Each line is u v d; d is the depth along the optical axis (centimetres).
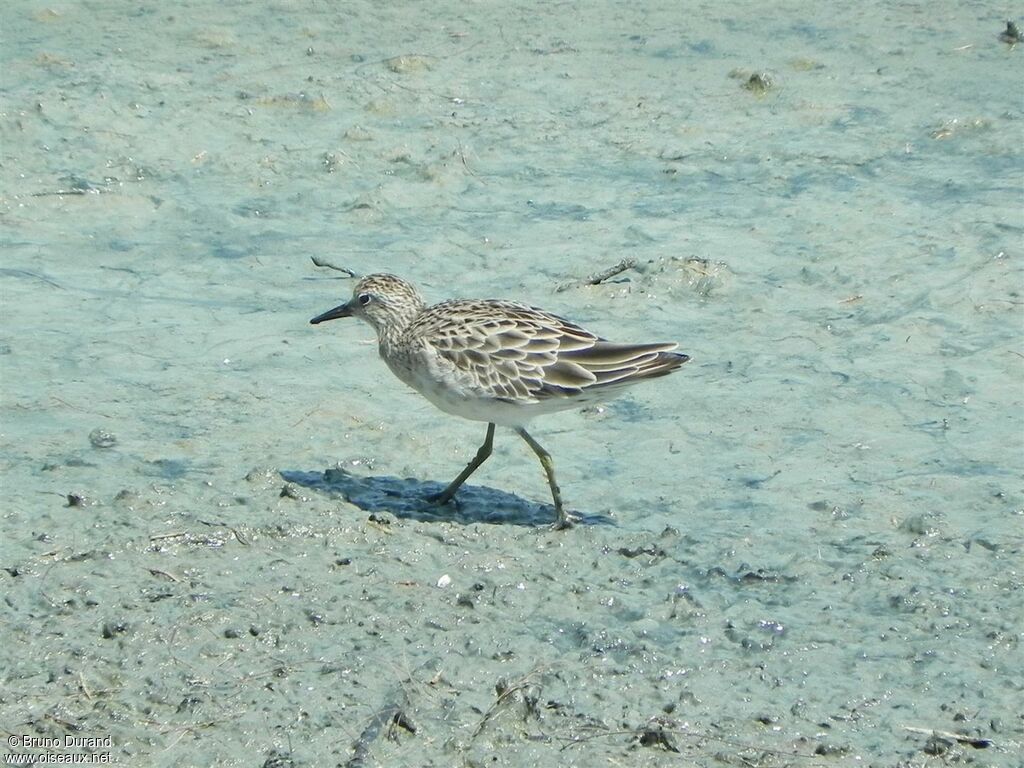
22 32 2359
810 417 1420
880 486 1291
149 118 2069
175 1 2527
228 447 1334
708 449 1366
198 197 1905
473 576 1143
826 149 2047
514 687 1002
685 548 1188
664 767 952
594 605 1115
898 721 994
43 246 1772
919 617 1105
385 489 1278
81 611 1077
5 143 1970
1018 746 973
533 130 2098
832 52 2359
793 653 1062
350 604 1096
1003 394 1461
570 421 1426
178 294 1672
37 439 1334
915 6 2550
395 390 1466
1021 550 1188
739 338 1584
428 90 2206
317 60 2311
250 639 1054
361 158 2006
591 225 1839
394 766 945
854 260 1742
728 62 2327
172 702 995
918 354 1541
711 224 1841
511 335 1186
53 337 1544
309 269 1739
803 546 1198
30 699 994
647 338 1576
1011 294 1655
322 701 995
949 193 1917
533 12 2528
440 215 1877
